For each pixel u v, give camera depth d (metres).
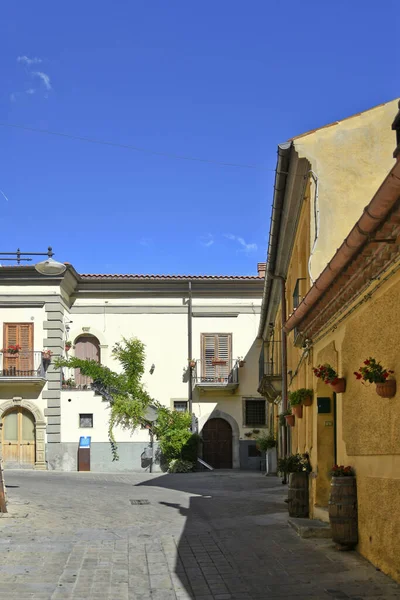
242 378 33.28
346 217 12.80
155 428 30.98
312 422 12.45
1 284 31.59
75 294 33.56
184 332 33.59
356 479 8.89
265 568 8.20
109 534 10.83
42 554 9.07
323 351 11.19
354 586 7.12
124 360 32.88
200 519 12.83
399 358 7.12
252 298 34.00
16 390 30.86
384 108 13.27
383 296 7.66
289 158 13.55
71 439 30.59
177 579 7.77
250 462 32.44
